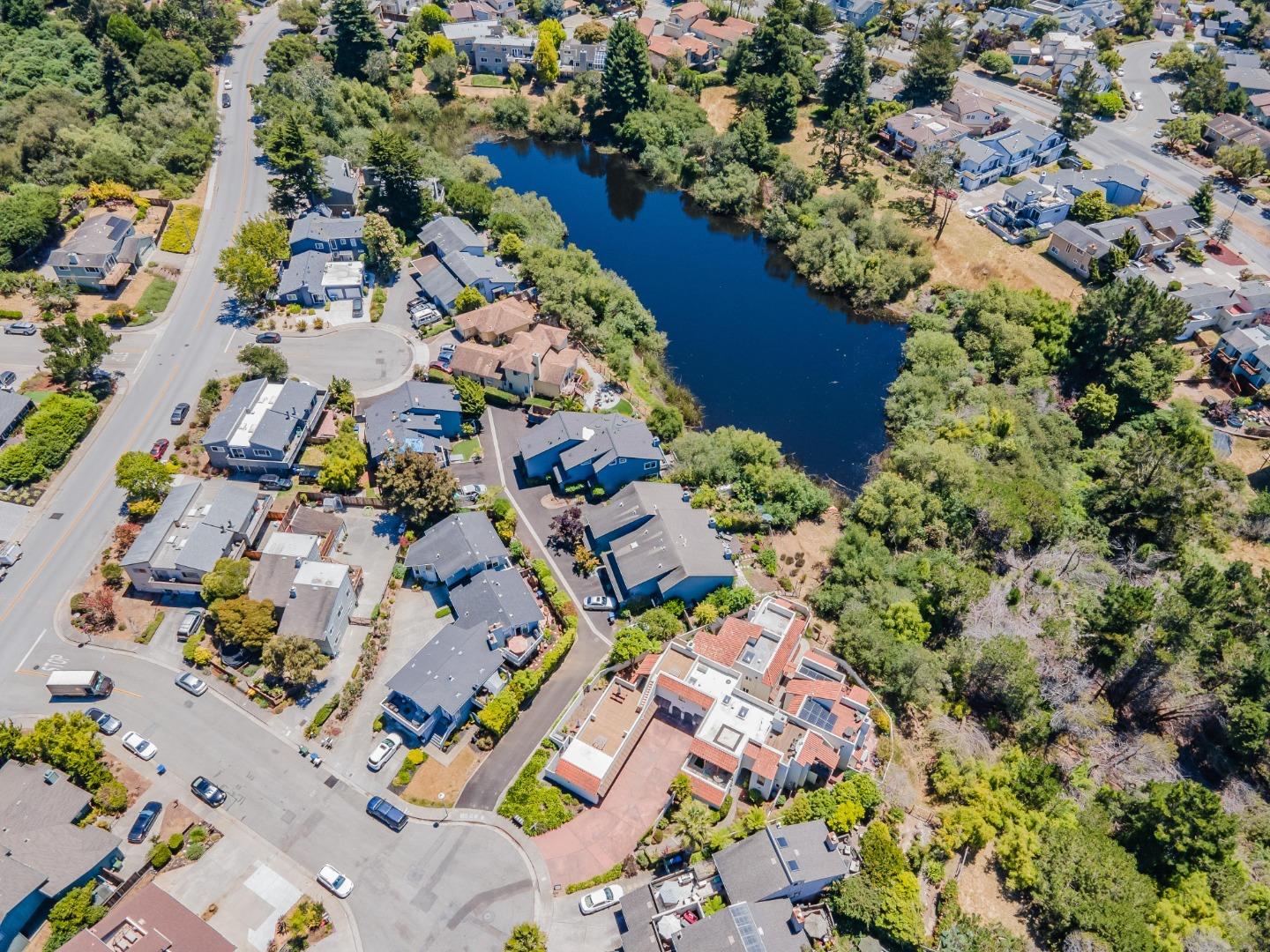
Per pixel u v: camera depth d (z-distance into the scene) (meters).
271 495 114.06
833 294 171.62
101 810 83.19
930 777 90.31
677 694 91.31
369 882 80.06
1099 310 143.00
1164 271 168.38
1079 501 126.88
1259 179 196.38
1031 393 141.62
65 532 109.31
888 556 112.25
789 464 132.75
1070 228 170.38
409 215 169.62
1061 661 101.44
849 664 98.00
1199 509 119.44
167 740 90.06
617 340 147.62
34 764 84.56
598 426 123.06
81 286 144.88
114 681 94.69
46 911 76.19
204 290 149.88
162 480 111.75
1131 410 142.25
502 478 122.69
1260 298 152.75
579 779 85.62
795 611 103.94
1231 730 95.00
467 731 92.38
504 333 142.25
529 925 76.50
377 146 161.50
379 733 91.69
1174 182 194.75
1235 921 80.75
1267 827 91.31
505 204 178.12
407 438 120.88
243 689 94.56
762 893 75.38
